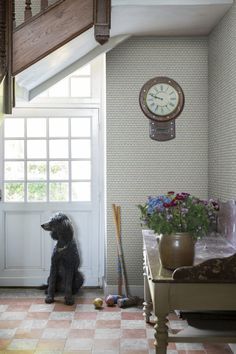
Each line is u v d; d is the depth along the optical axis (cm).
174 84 469
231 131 373
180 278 248
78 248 522
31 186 520
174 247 267
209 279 247
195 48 471
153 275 258
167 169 476
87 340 361
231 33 371
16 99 452
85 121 519
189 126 475
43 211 520
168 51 470
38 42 330
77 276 482
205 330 270
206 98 472
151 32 450
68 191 520
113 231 479
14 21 336
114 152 475
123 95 473
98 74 518
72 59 442
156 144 475
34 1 389
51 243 523
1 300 469
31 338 364
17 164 520
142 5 366
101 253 522
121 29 434
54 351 339
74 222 520
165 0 366
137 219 477
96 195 521
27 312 430
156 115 470
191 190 476
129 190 477
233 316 290
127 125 474
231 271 247
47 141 520
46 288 508
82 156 521
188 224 270
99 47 456
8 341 357
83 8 333
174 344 360
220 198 415
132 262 478
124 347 347
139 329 385
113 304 452
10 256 521
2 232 520
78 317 416
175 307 250
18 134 520
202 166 476
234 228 352
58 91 520
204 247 346
